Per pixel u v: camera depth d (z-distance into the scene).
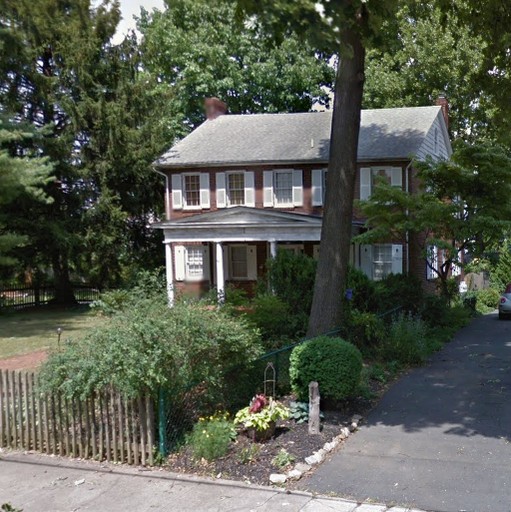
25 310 25.36
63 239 24.58
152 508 5.21
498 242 22.25
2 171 17.98
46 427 6.88
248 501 5.26
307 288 13.02
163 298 8.44
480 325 19.20
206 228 23.53
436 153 26.56
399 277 17.33
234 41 32.03
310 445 6.54
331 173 10.27
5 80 24.44
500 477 5.65
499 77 12.10
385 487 5.49
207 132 28.30
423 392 9.24
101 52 26.69
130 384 6.13
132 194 27.64
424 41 30.31
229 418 7.30
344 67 10.08
